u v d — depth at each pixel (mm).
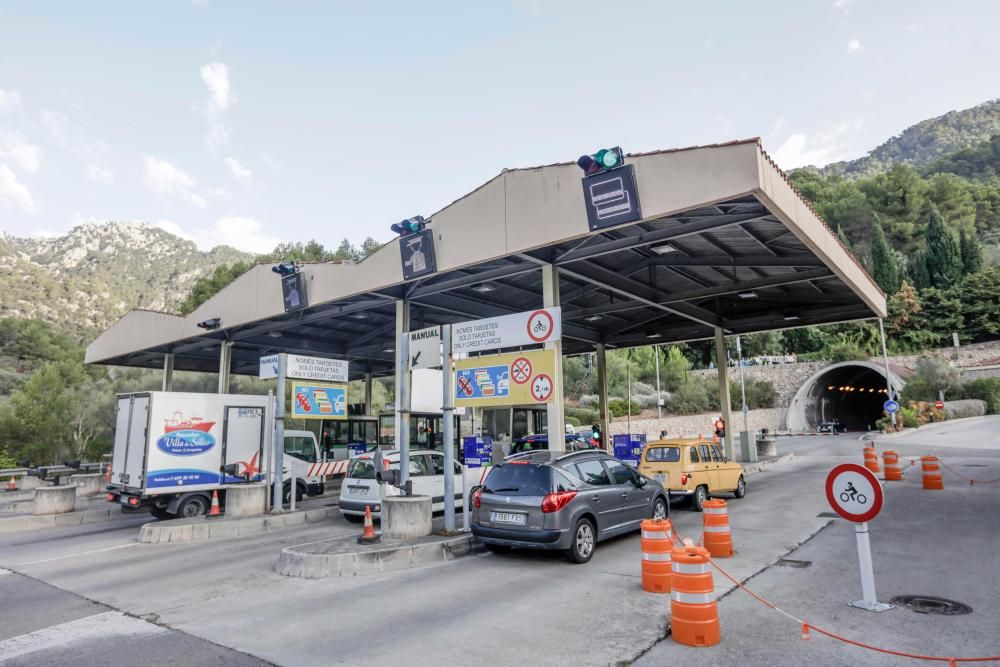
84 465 26141
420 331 11438
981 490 14508
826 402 63969
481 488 9289
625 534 10531
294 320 19922
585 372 57438
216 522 12141
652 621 5809
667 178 10469
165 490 13742
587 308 21219
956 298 62906
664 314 23125
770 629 5484
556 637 5441
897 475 16969
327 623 6125
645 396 54344
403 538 9688
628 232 13305
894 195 91562
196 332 21891
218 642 5672
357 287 16188
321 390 14648
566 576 7773
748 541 9547
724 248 15070
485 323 11422
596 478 9492
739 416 54562
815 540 9516
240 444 15062
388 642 5473
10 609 7148
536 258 13445
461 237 13594
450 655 5086
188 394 14289
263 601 7105
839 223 83500
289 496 16906
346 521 13695
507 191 12867
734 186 9727
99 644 5723
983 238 90125
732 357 67188
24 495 20266
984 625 5477
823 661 4719
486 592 7102
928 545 8906
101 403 31562
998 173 129750
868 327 64625
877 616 5785
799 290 19312
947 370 48656
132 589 7957
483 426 21703
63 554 10789
